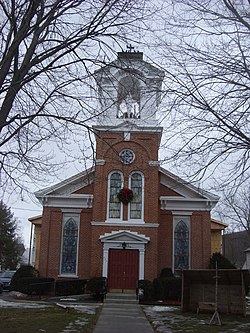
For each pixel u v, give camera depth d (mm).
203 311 20047
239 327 15617
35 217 37500
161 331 14297
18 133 11742
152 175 28547
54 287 27438
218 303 20188
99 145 28484
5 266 59062
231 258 56469
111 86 14281
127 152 28641
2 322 14867
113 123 27094
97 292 25641
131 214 28266
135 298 25609
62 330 13477
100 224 27984
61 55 11195
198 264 28969
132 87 12758
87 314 17984
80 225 29859
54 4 10766
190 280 20719
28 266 28859
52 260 29219
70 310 18969
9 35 10617
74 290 27484
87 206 30109
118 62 12828
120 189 28234
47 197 30031
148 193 28391
